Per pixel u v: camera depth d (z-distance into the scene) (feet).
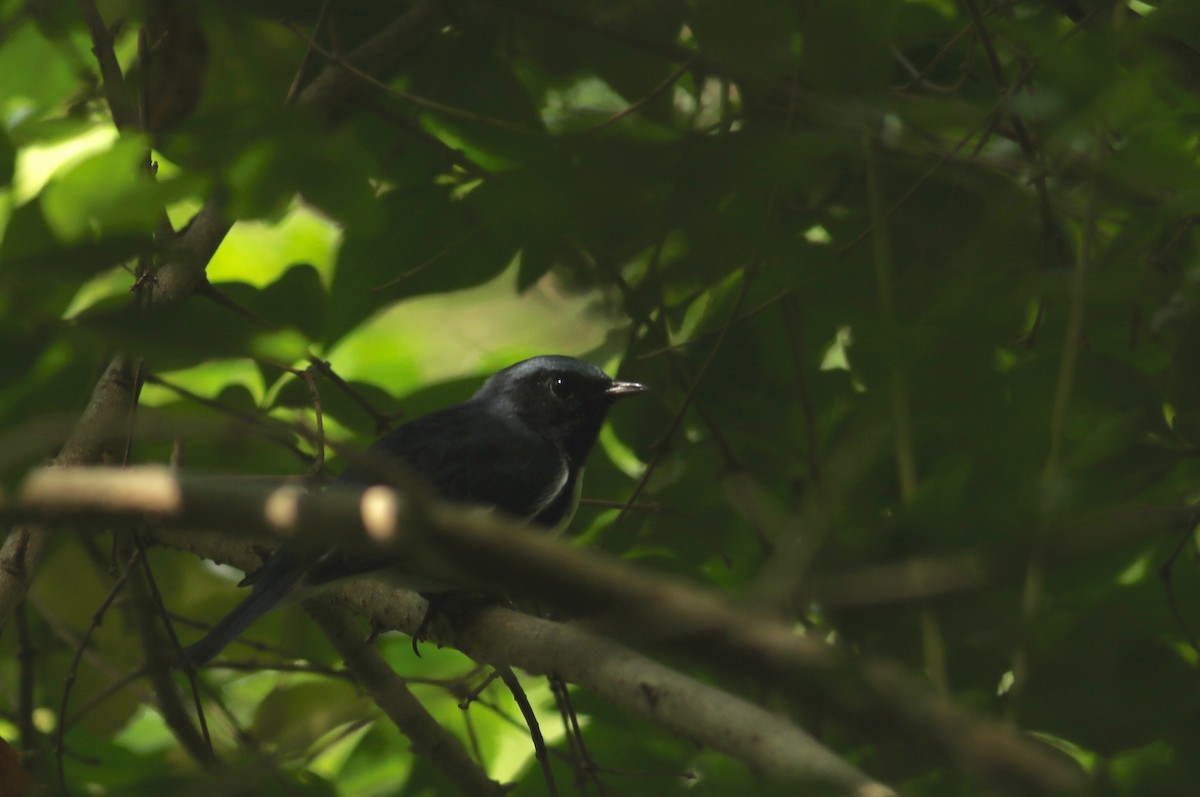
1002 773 12.11
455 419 33.24
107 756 33.22
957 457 20.80
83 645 28.78
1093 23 23.40
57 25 31.30
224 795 22.66
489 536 11.49
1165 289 23.53
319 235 46.29
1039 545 17.28
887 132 21.17
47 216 15.23
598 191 18.40
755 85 20.33
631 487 35.12
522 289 31.30
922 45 32.94
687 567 30.83
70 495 11.94
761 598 15.99
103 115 31.73
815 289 21.08
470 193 30.60
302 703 34.04
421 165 33.99
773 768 15.35
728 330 30.14
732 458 30.22
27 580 24.06
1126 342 26.91
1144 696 19.12
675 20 24.93
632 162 18.25
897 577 16.20
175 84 29.17
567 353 42.01
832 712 12.00
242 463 32.01
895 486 24.32
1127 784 19.36
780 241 20.84
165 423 14.64
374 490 12.53
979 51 32.27
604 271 30.66
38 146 20.31
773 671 11.86
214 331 15.31
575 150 18.34
